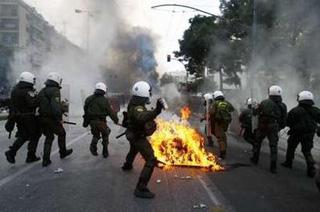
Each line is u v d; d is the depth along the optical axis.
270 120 10.35
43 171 9.52
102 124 11.60
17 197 7.20
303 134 9.89
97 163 10.77
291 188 8.39
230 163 11.45
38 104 10.04
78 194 7.48
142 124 7.45
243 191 8.00
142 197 7.29
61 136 11.09
